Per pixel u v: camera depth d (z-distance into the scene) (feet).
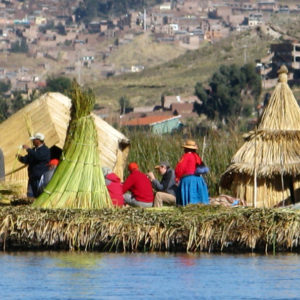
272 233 142.51
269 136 168.76
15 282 125.29
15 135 183.32
